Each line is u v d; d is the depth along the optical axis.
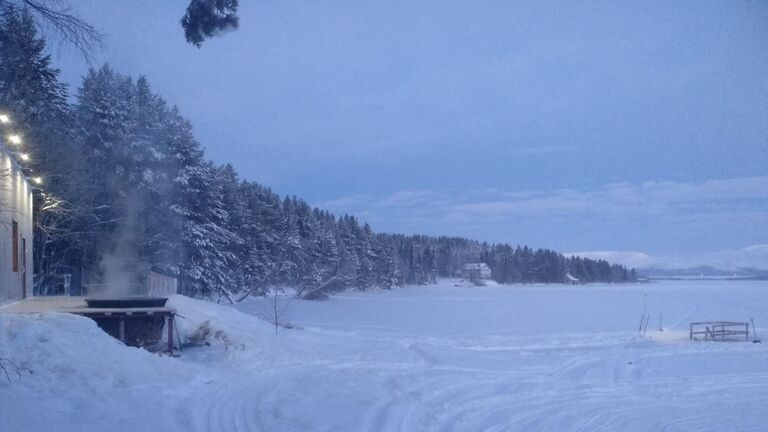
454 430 10.73
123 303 16.67
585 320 39.28
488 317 41.50
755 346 24.38
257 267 52.38
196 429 9.34
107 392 10.34
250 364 16.44
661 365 19.56
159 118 39.16
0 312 14.23
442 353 19.78
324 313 42.41
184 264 38.94
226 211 46.34
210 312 20.44
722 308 51.41
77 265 37.16
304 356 17.77
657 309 50.50
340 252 71.25
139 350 13.23
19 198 20.88
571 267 156.25
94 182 34.50
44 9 8.49
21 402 8.48
